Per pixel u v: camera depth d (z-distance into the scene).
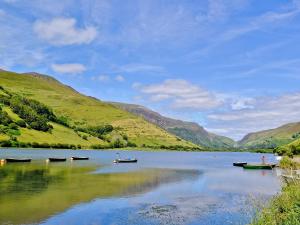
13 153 148.00
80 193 46.81
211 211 37.16
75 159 131.25
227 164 130.38
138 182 62.03
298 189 23.28
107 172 81.88
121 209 37.44
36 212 34.59
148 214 35.47
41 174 71.56
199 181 66.06
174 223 32.12
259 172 90.56
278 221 19.48
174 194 48.44
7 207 36.19
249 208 38.44
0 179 60.41
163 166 110.62
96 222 31.95
